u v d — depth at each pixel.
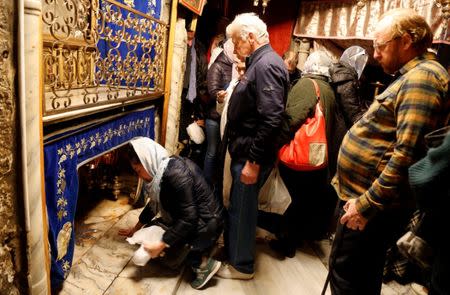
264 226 2.68
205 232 1.87
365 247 1.43
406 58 1.29
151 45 2.40
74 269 1.94
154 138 2.87
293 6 4.09
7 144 1.13
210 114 2.87
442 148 0.86
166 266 2.06
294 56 2.88
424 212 0.95
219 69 2.82
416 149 1.15
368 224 1.38
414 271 2.15
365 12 3.24
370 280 1.48
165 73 2.73
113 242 2.25
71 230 1.76
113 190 2.79
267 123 1.71
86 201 2.76
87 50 2.12
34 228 1.29
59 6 1.85
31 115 1.20
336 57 3.78
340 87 2.25
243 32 1.78
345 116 2.31
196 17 3.04
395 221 1.38
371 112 1.35
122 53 2.55
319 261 2.39
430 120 1.14
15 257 1.26
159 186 1.82
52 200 1.57
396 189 1.21
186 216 1.79
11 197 1.19
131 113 2.37
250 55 1.83
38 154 1.25
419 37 1.24
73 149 1.71
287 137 2.01
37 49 1.18
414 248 1.07
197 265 1.95
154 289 1.86
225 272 2.08
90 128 1.86
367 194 1.27
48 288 1.43
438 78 1.17
